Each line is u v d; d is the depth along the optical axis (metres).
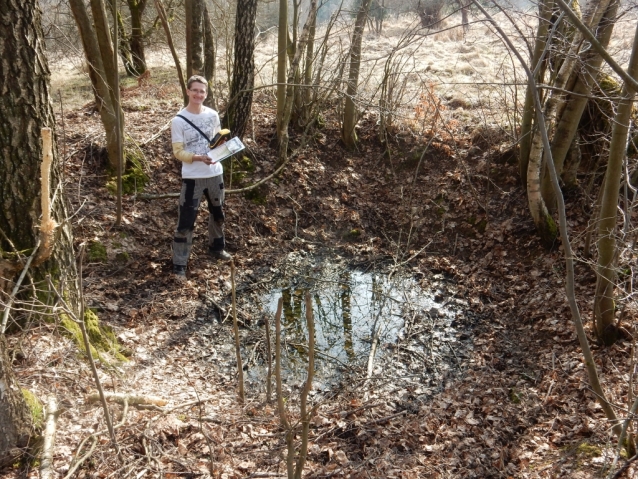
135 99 10.02
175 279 6.52
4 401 3.32
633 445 3.80
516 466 4.18
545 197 7.25
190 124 6.05
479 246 7.61
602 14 5.86
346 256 7.74
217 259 7.16
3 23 4.10
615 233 4.89
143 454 3.86
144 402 4.32
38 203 4.50
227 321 6.18
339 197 8.52
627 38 7.60
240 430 4.38
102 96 6.80
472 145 8.68
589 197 6.89
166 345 5.61
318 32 11.60
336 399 5.07
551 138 7.31
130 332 5.62
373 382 5.35
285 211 8.20
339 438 4.47
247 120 8.50
